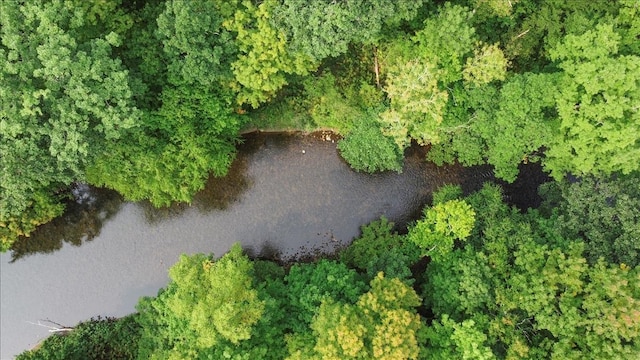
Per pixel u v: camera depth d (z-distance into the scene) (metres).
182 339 22.33
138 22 23.44
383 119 23.66
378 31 22.11
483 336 20.38
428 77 22.28
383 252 24.98
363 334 19.92
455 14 21.81
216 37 22.27
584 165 22.11
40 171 21.53
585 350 19.56
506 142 23.27
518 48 24.05
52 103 20.42
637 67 20.45
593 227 21.59
